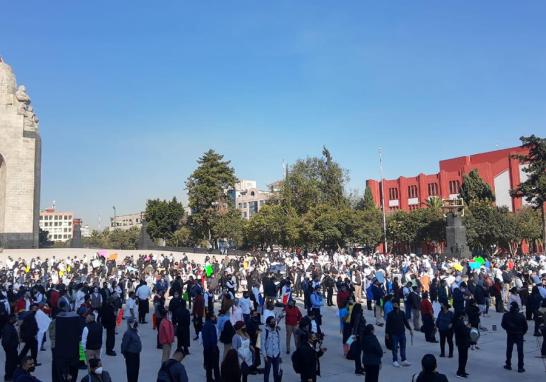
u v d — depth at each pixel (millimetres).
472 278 26594
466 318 16016
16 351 13516
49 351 17953
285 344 18719
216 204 82688
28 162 68812
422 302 19266
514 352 17375
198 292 22172
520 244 72750
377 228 77125
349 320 16422
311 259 49000
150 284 32531
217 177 81688
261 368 15086
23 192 67938
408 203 105312
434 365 8500
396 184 108000
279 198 86250
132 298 22469
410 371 14695
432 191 100875
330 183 91875
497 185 91312
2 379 14453
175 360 9609
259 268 44000
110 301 18797
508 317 14867
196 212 82312
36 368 15516
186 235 91250
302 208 85750
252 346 13508
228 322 13562
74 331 11133
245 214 178875
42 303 19094
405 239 77625
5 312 16516
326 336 20344
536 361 16016
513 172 88750
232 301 16281
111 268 38656
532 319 23484
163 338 14320
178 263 46094
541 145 54500
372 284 24250
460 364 14055
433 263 40375
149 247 78188
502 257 62906
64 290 21734
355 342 14500
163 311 15297
